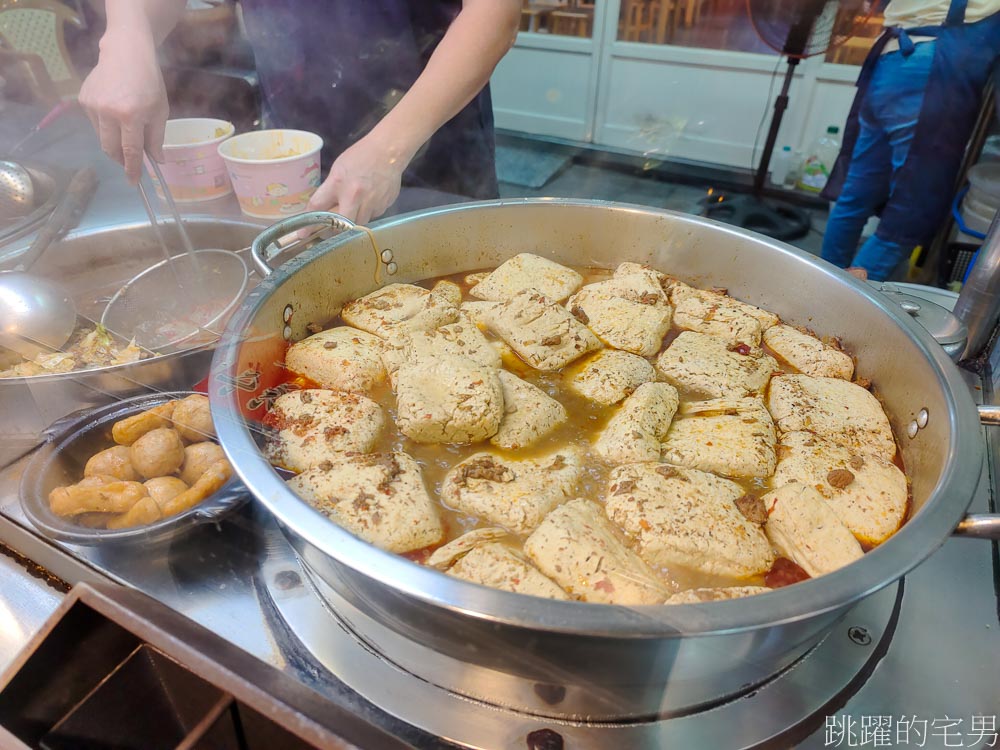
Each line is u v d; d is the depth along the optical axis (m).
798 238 2.48
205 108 1.92
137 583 0.93
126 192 1.58
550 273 1.68
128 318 1.27
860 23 1.63
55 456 1.06
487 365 1.40
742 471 1.20
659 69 2.27
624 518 1.06
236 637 0.89
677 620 0.66
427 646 0.84
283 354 1.35
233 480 1.00
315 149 1.76
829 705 0.86
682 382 1.45
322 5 1.78
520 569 0.92
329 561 0.79
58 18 1.53
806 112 2.86
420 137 1.58
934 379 1.13
